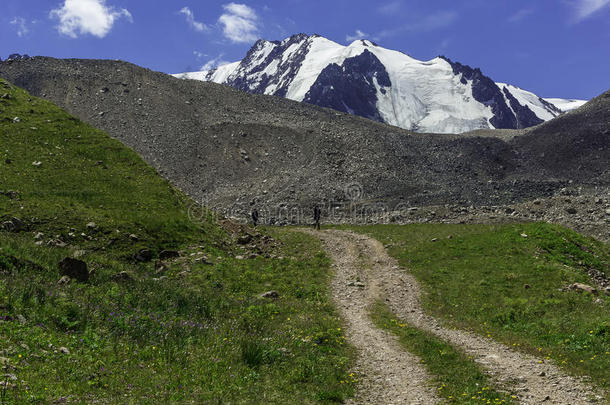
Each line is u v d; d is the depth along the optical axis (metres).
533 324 19.41
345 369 14.79
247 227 42.78
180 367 12.27
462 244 35.03
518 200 92.06
